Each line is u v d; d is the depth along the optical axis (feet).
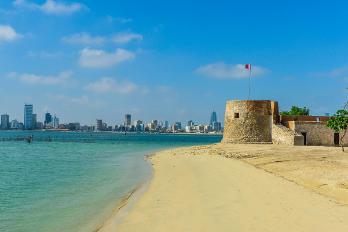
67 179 111.24
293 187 80.38
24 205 73.46
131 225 56.54
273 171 109.19
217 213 59.47
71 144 392.06
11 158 198.59
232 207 62.75
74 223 59.47
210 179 94.17
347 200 67.51
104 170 135.03
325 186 81.05
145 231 53.06
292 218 55.26
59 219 62.18
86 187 95.50
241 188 79.46
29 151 266.57
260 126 243.40
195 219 57.06
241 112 246.68
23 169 141.08
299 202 65.51
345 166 115.14
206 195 73.77
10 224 59.57
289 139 224.94
